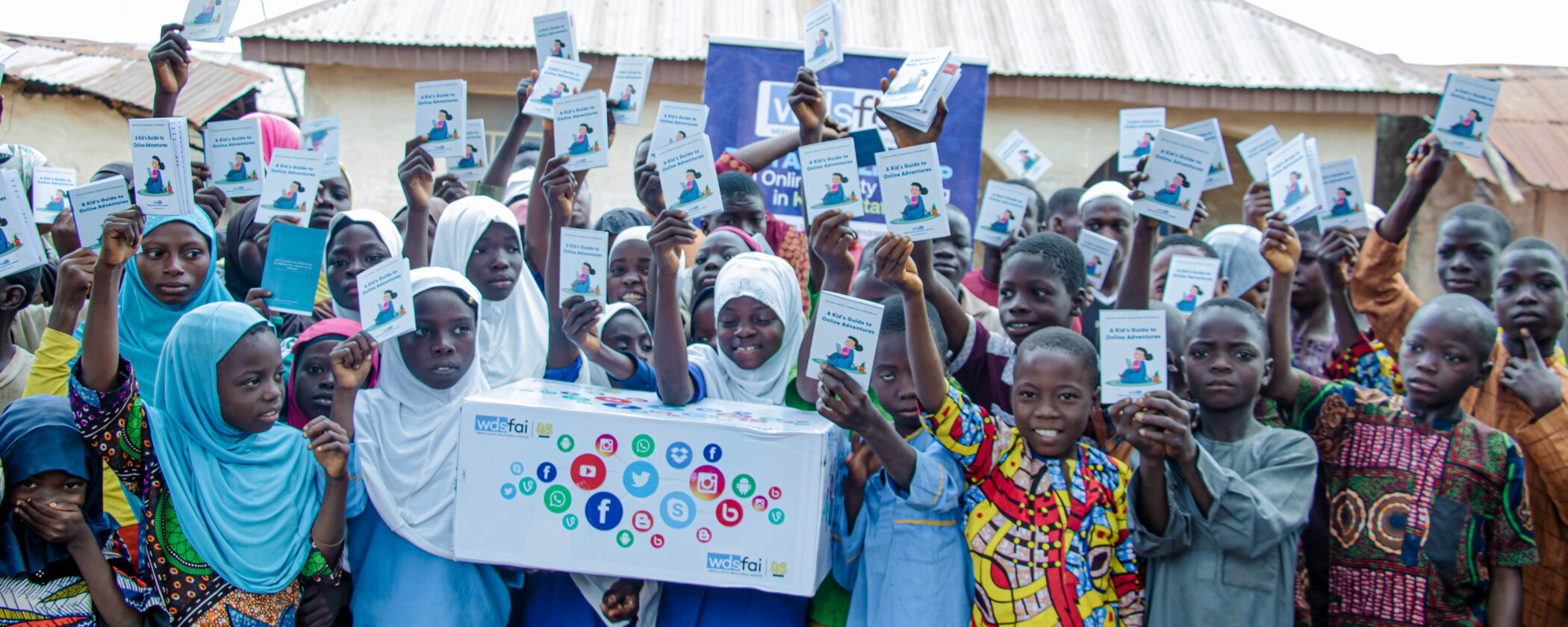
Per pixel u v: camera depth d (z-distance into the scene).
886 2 12.65
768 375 3.80
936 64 3.69
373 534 3.32
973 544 3.16
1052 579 3.08
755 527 3.04
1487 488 3.38
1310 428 3.61
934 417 3.14
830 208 3.32
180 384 3.04
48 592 2.93
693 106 4.10
